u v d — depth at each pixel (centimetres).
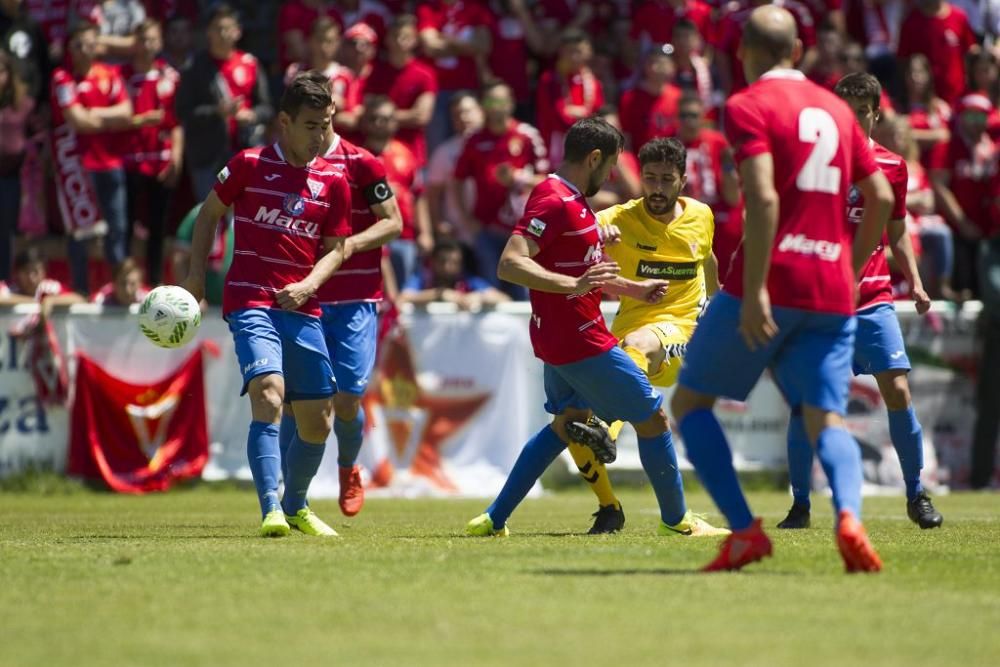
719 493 2034
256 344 2686
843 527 1961
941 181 5431
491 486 4934
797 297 1962
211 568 2072
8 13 5619
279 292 2698
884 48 6112
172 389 4828
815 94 2020
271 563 2134
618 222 3131
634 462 5112
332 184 2752
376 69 5456
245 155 2717
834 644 1484
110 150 5184
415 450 4900
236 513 3700
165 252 5272
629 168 5338
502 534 2781
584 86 5531
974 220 5416
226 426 4869
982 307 5253
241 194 2725
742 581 1919
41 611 1692
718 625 1591
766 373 5134
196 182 5094
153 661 1393
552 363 2622
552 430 2759
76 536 2789
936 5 5959
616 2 6094
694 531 2770
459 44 5697
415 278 5250
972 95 5422
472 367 4966
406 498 4725
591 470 2828
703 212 3162
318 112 2673
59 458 4778
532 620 1620
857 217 3083
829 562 2130
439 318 4953
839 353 2002
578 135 2606
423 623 1602
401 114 5388
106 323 4819
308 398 2803
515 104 5872
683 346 3103
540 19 5959
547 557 2222
